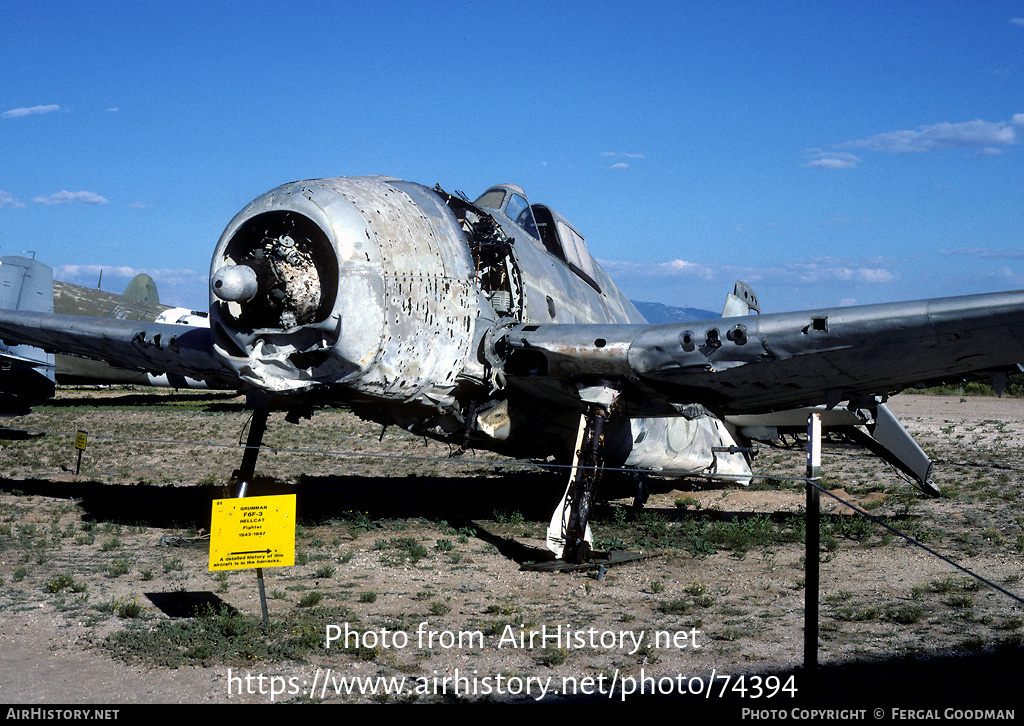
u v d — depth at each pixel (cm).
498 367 1003
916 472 1464
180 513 1212
